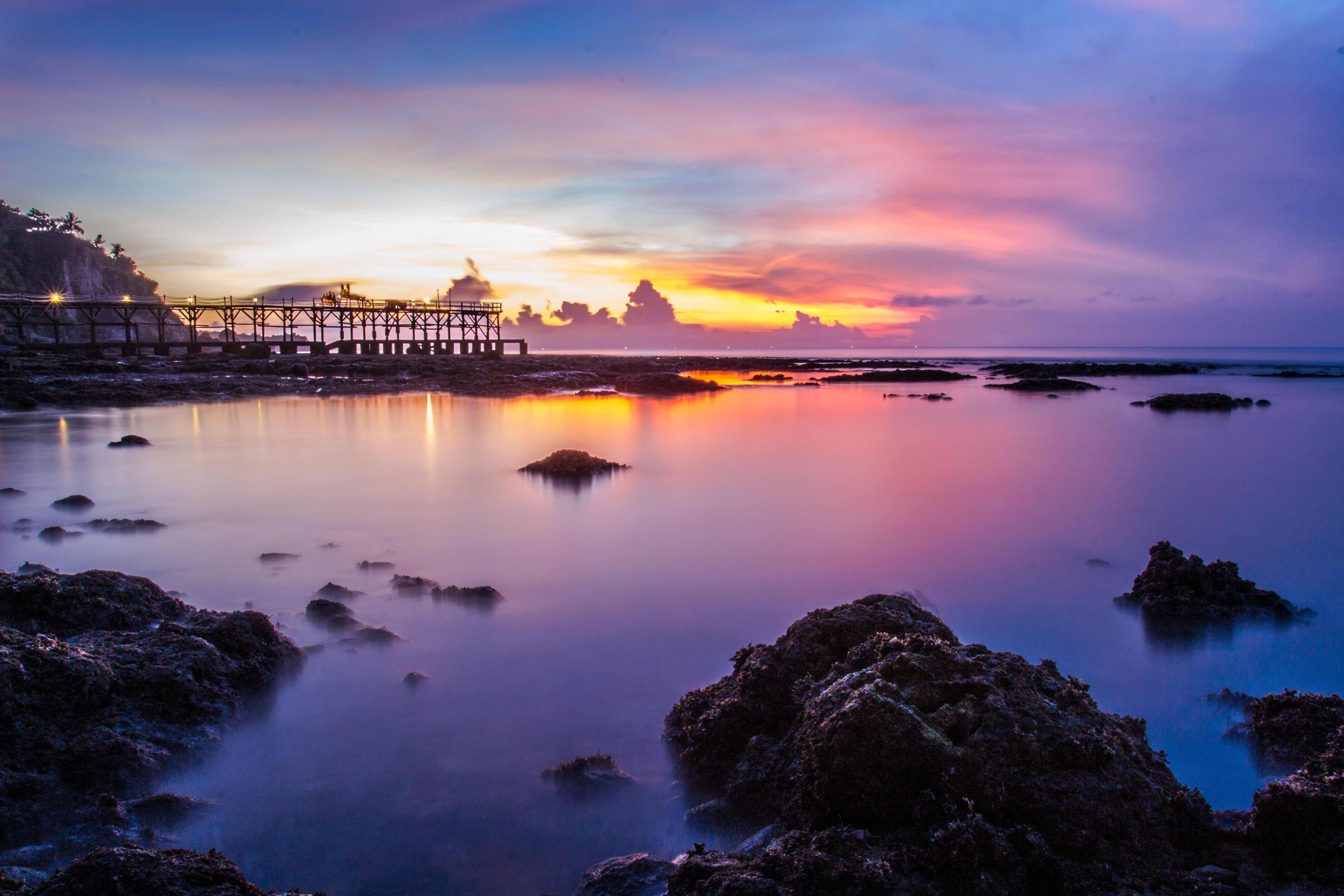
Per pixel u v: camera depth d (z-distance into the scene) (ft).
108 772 18.43
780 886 13.37
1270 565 39.27
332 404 136.26
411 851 16.89
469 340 357.20
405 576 35.14
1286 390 174.29
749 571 37.45
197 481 60.90
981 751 15.17
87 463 69.41
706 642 28.48
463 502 53.72
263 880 15.93
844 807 15.35
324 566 37.65
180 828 17.29
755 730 20.25
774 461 73.77
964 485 61.67
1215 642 28.63
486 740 21.40
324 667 25.90
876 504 53.93
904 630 22.07
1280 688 24.90
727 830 17.84
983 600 33.58
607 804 18.53
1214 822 15.34
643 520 48.57
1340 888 13.60
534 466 65.87
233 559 38.70
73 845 16.11
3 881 13.57
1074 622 30.86
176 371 179.52
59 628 24.70
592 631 29.50
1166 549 33.99
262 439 87.61
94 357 209.26
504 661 26.53
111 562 37.93
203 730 20.81
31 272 441.68
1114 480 64.23
